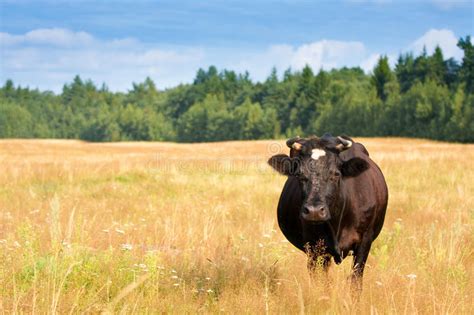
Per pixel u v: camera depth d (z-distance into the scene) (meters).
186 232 11.39
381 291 7.31
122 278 7.53
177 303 6.81
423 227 12.22
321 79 175.62
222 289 7.52
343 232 7.79
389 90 145.88
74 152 62.94
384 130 124.12
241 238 10.02
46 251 8.70
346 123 137.50
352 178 7.95
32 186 20.77
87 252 8.48
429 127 113.06
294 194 8.22
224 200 17.55
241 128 193.00
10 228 12.10
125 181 22.55
